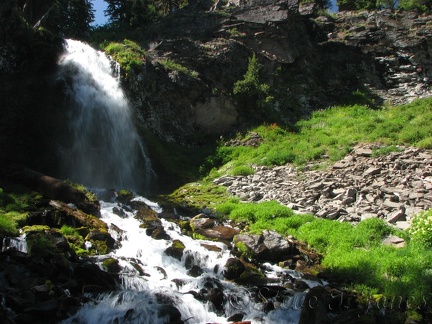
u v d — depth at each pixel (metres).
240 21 28.42
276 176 17.50
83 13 27.89
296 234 12.59
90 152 17.03
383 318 8.59
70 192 12.09
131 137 18.88
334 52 33.47
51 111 16.27
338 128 23.12
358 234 12.06
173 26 27.94
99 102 18.22
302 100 28.05
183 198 15.77
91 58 19.53
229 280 9.81
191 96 22.42
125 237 11.05
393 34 34.06
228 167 19.42
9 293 7.50
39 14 24.06
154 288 8.85
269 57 27.84
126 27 30.16
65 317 7.39
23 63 17.44
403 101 29.19
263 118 23.83
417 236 11.40
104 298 8.07
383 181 15.37
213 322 8.22
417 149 18.08
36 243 8.87
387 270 10.02
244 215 13.70
